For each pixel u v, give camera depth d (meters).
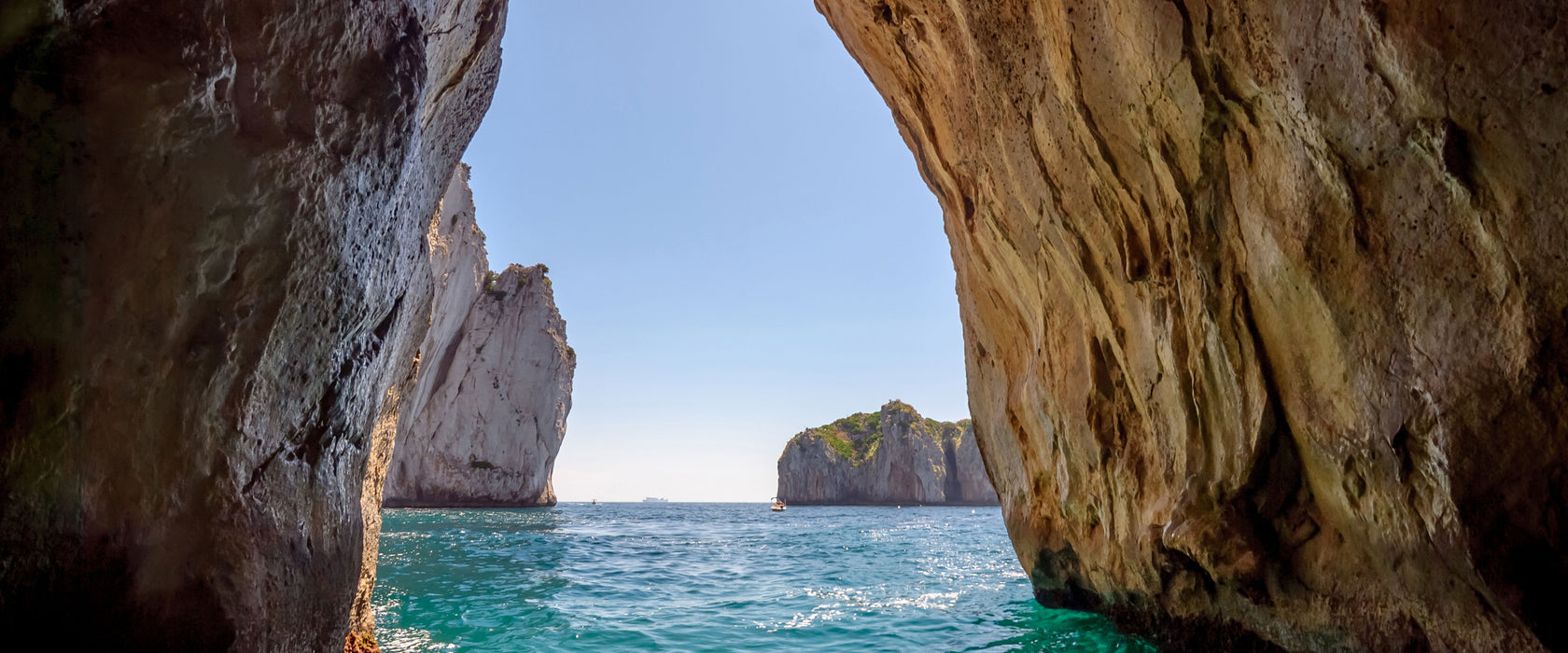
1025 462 8.61
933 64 7.85
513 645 6.84
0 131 2.22
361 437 3.78
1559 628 3.07
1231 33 4.29
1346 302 3.87
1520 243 3.09
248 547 2.62
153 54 2.41
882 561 16.77
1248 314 4.60
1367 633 4.05
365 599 5.46
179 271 2.48
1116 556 6.71
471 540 21.44
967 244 8.90
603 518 46.72
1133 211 5.54
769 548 21.03
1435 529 3.53
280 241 2.74
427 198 5.53
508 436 57.03
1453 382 3.35
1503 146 3.10
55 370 2.25
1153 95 4.90
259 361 2.72
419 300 5.74
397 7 3.40
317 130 2.87
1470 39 3.14
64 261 2.29
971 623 8.03
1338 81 3.69
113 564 2.30
